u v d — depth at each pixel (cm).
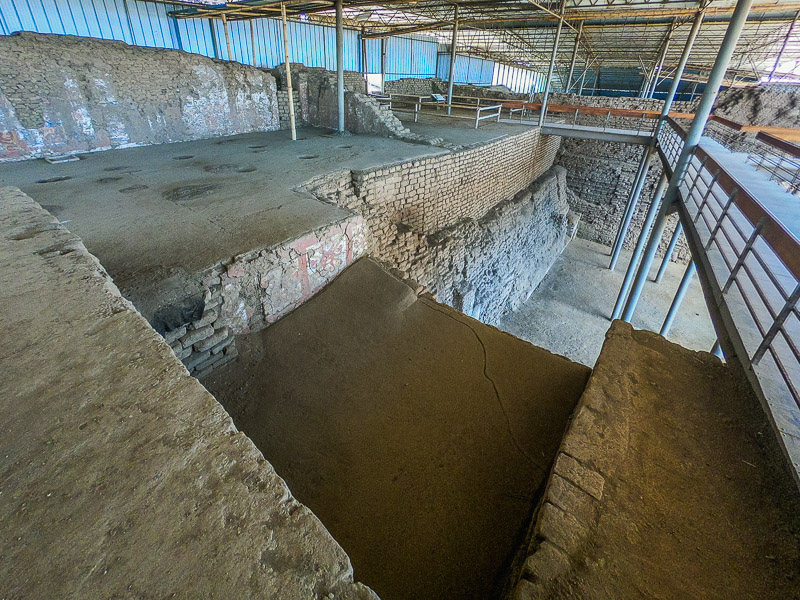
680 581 157
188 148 818
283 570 101
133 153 763
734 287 360
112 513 107
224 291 342
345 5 1001
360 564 217
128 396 140
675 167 711
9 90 658
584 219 1730
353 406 322
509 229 1127
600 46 2081
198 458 123
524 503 249
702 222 511
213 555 101
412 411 319
